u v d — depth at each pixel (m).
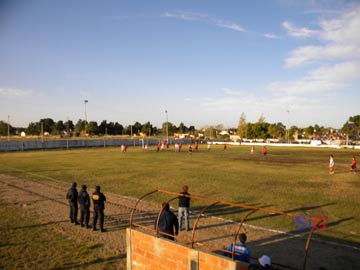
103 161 40.75
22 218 14.33
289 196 18.97
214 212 15.37
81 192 12.99
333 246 10.81
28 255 9.98
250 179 25.59
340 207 16.25
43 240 11.37
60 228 12.84
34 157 47.47
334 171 31.06
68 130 161.25
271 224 13.32
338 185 22.98
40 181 24.72
